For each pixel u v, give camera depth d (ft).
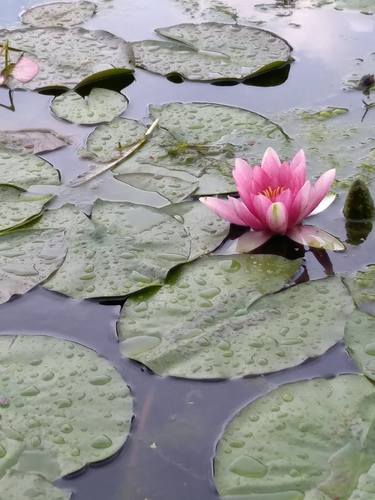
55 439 3.52
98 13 9.03
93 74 7.30
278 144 6.09
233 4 9.23
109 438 3.54
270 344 4.06
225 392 3.81
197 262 4.75
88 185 5.72
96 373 3.90
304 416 3.57
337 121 6.45
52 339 4.14
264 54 7.68
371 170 5.65
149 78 7.44
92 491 3.31
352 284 4.52
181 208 5.37
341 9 8.91
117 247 4.89
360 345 4.01
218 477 3.29
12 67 7.56
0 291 4.55
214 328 4.19
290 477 3.26
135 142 6.28
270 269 4.66
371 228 5.08
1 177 5.79
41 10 9.05
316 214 5.26
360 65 7.53
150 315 4.32
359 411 3.58
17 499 3.22
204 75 7.39
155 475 3.39
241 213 4.98
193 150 6.09
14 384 3.83
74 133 6.53
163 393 3.83
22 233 5.09
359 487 3.15
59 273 4.69
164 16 8.91
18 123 6.73
